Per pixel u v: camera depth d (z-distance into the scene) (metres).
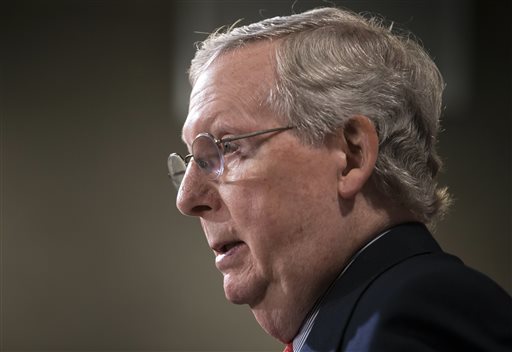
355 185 1.49
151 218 6.04
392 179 1.54
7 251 6.04
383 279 1.38
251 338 6.06
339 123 1.49
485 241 6.03
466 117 5.95
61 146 6.06
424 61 1.75
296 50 1.53
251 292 1.55
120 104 6.06
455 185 6.01
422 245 1.50
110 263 6.05
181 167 1.78
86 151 6.06
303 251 1.49
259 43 1.57
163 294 6.05
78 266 6.05
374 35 1.64
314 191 1.48
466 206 6.03
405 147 1.58
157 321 6.05
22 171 6.05
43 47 6.05
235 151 1.52
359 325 1.31
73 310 6.04
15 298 6.03
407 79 1.62
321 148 1.49
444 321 1.22
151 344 6.04
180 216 6.04
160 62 6.06
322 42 1.55
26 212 6.05
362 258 1.48
